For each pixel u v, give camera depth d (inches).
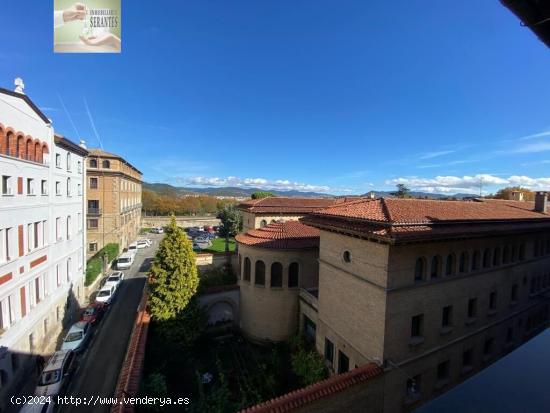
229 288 1015.0
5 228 713.0
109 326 1058.1
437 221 613.6
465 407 80.9
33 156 850.1
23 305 786.2
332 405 523.8
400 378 593.9
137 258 2050.9
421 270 622.5
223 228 2258.9
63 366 732.7
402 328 589.0
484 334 741.9
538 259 895.7
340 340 701.3
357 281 644.1
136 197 2856.8
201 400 623.5
